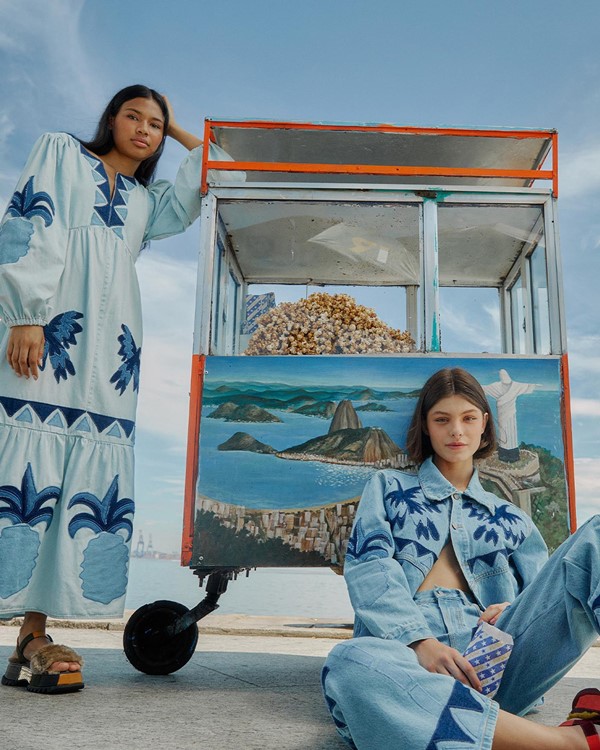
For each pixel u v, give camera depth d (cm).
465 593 162
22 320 194
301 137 237
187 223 237
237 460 204
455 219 234
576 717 117
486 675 129
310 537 200
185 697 193
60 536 197
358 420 205
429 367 208
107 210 220
